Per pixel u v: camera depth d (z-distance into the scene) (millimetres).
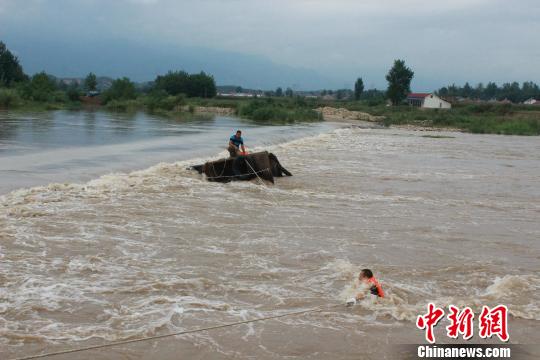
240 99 122625
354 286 9609
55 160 23344
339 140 43375
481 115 90125
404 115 86062
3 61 104250
